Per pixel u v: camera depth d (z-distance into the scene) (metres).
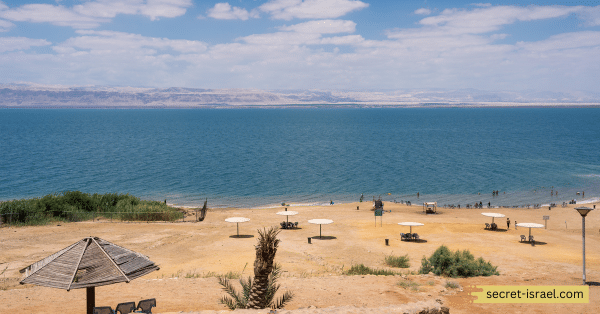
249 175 96.69
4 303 15.69
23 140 167.50
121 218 44.06
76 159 115.50
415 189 83.62
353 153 137.75
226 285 13.52
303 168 107.38
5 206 39.22
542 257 32.38
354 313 10.45
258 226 44.47
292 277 21.80
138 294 17.48
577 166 110.38
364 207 61.84
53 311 14.59
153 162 113.69
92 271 10.86
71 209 43.47
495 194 78.19
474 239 39.53
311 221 39.47
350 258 31.55
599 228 47.28
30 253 27.83
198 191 79.06
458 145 162.62
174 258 29.12
